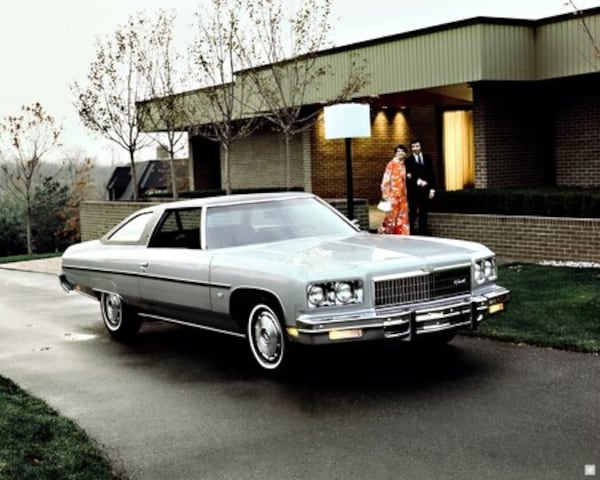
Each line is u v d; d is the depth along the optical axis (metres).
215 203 8.27
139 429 5.95
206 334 9.47
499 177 18.02
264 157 26.94
